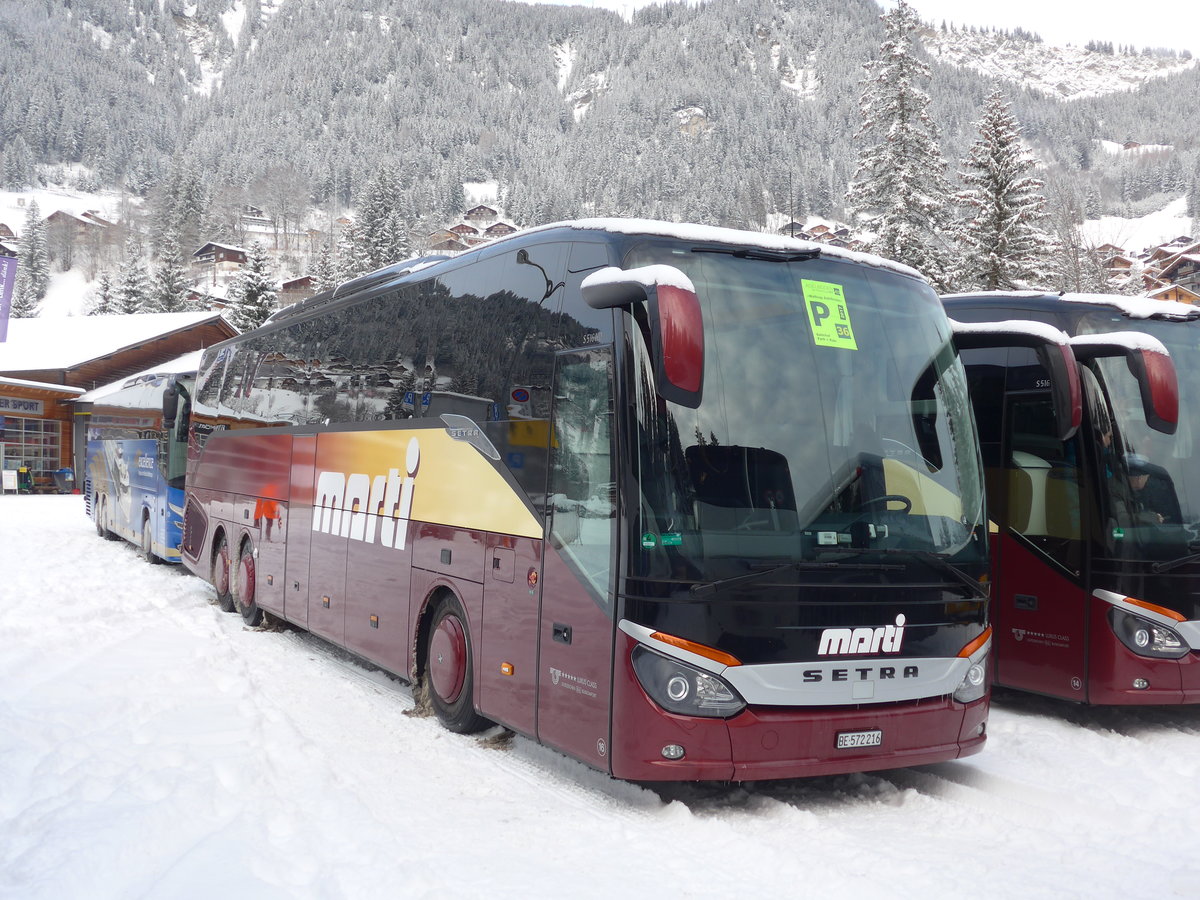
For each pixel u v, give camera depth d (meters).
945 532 5.89
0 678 8.16
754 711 5.28
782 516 5.43
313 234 188.25
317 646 10.88
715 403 5.44
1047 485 8.12
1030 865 4.88
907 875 4.73
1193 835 5.42
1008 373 8.54
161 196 178.00
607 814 5.54
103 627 10.96
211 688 8.07
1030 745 7.30
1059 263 32.72
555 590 5.95
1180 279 73.69
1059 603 7.95
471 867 4.60
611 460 5.48
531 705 6.12
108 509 22.97
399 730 7.28
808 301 5.87
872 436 5.78
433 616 7.73
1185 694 7.49
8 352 47.81
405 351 8.36
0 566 16.59
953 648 5.83
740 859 4.85
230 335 54.94
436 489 7.57
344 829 4.91
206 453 14.30
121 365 49.25
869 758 5.55
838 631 5.46
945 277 34.50
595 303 5.17
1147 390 6.49
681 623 5.21
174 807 5.00
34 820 4.79
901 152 34.91
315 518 10.03
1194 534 7.67
